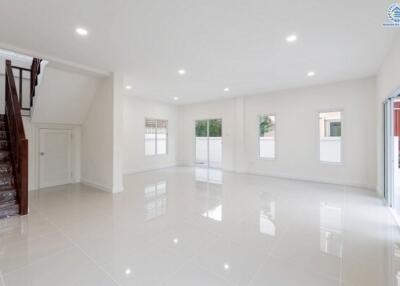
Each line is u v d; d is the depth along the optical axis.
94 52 3.59
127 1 2.27
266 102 6.69
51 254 2.23
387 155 4.00
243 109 7.16
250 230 2.83
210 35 3.03
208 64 4.18
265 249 2.36
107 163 4.80
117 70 4.52
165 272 1.95
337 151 5.60
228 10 2.44
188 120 8.82
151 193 4.65
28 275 1.89
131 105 7.19
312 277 1.89
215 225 2.98
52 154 5.35
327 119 5.73
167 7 2.38
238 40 3.18
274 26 2.79
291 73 4.75
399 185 4.86
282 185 5.41
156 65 4.22
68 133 5.63
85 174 5.59
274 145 6.66
